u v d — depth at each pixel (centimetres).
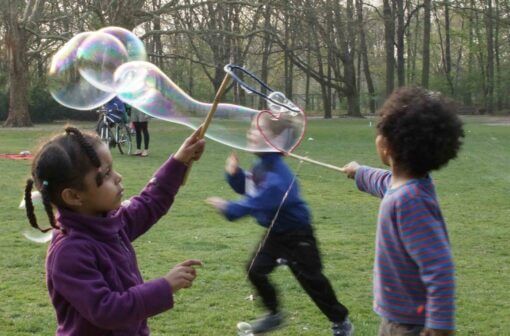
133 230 243
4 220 677
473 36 4416
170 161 255
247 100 3519
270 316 372
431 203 226
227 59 3048
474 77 4334
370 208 777
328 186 946
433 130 226
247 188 375
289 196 356
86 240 203
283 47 3031
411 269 227
